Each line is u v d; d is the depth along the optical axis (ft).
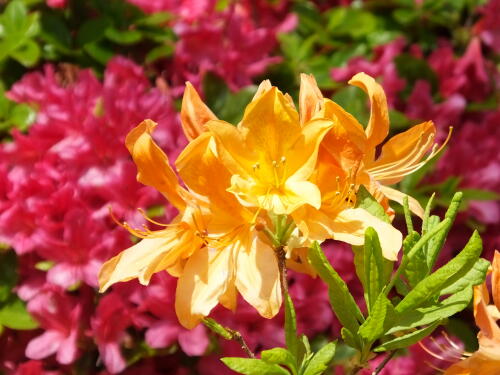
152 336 1.98
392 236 1.14
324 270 1.10
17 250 2.03
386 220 1.17
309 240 1.15
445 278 1.04
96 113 2.10
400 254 2.24
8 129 2.33
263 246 1.20
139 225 2.02
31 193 2.07
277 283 1.17
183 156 1.18
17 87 2.30
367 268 1.12
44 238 2.00
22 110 2.33
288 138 1.18
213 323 1.19
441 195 2.35
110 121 2.07
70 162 2.07
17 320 2.07
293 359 1.08
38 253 2.05
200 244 1.24
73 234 2.00
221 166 1.19
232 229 1.23
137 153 1.24
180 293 1.20
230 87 2.47
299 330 2.06
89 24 2.51
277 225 1.18
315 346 2.11
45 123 2.10
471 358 1.13
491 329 1.14
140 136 1.24
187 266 1.23
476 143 2.51
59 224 2.04
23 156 2.14
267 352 1.05
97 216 2.03
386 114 1.25
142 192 2.03
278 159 1.19
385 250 1.12
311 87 1.21
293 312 1.12
